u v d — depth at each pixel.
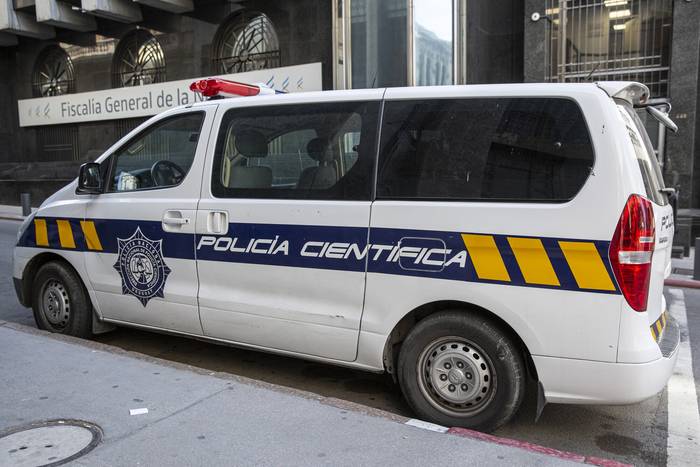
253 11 17.02
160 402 3.49
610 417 3.94
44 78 22.17
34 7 19.83
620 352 3.15
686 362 5.13
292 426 3.19
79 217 4.97
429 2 13.48
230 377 3.87
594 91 3.30
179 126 4.61
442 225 3.49
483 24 14.26
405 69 13.81
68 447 2.99
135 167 4.80
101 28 19.94
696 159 12.39
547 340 3.28
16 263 5.45
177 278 4.45
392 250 3.62
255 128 4.21
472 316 3.47
